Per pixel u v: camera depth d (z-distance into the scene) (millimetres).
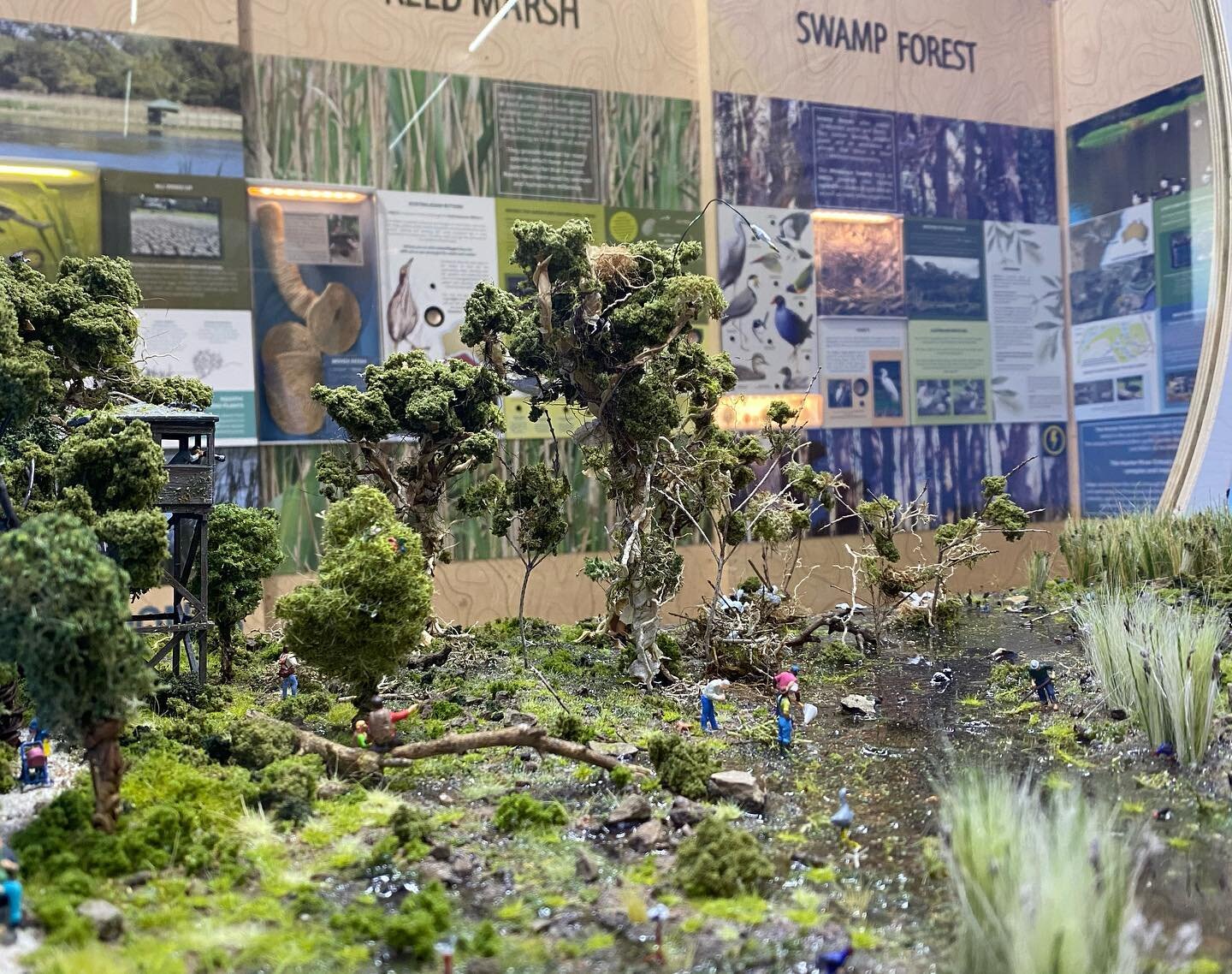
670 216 17641
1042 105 20938
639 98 17406
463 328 11984
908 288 19406
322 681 11516
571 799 8078
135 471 8703
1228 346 18297
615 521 12633
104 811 6809
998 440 20375
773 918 6012
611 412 11797
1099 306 20578
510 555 16719
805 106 18453
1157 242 19422
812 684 12000
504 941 5766
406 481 12344
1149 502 19375
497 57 16406
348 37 15508
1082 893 5270
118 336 10844
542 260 11156
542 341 11820
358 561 9008
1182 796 7965
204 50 14516
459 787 8336
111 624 6648
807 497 14914
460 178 16219
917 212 19516
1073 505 21125
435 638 13383
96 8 13984
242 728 8664
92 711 6758
